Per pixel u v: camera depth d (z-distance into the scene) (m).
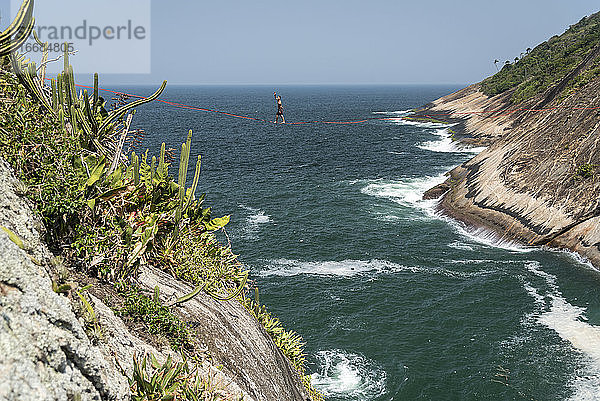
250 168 49.12
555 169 27.69
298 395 7.57
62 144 5.04
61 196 4.46
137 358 4.08
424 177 43.94
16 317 2.71
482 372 15.27
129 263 5.16
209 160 53.66
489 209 29.00
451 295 20.42
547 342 16.66
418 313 19.05
